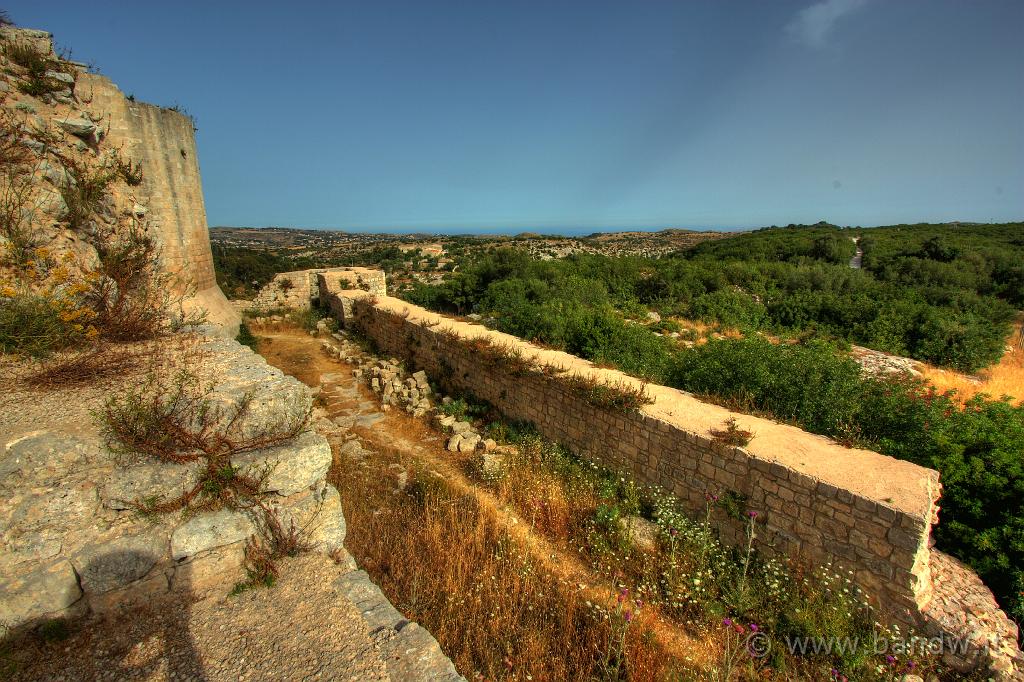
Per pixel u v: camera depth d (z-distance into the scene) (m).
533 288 19.50
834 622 4.45
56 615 2.93
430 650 3.07
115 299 5.39
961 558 5.12
